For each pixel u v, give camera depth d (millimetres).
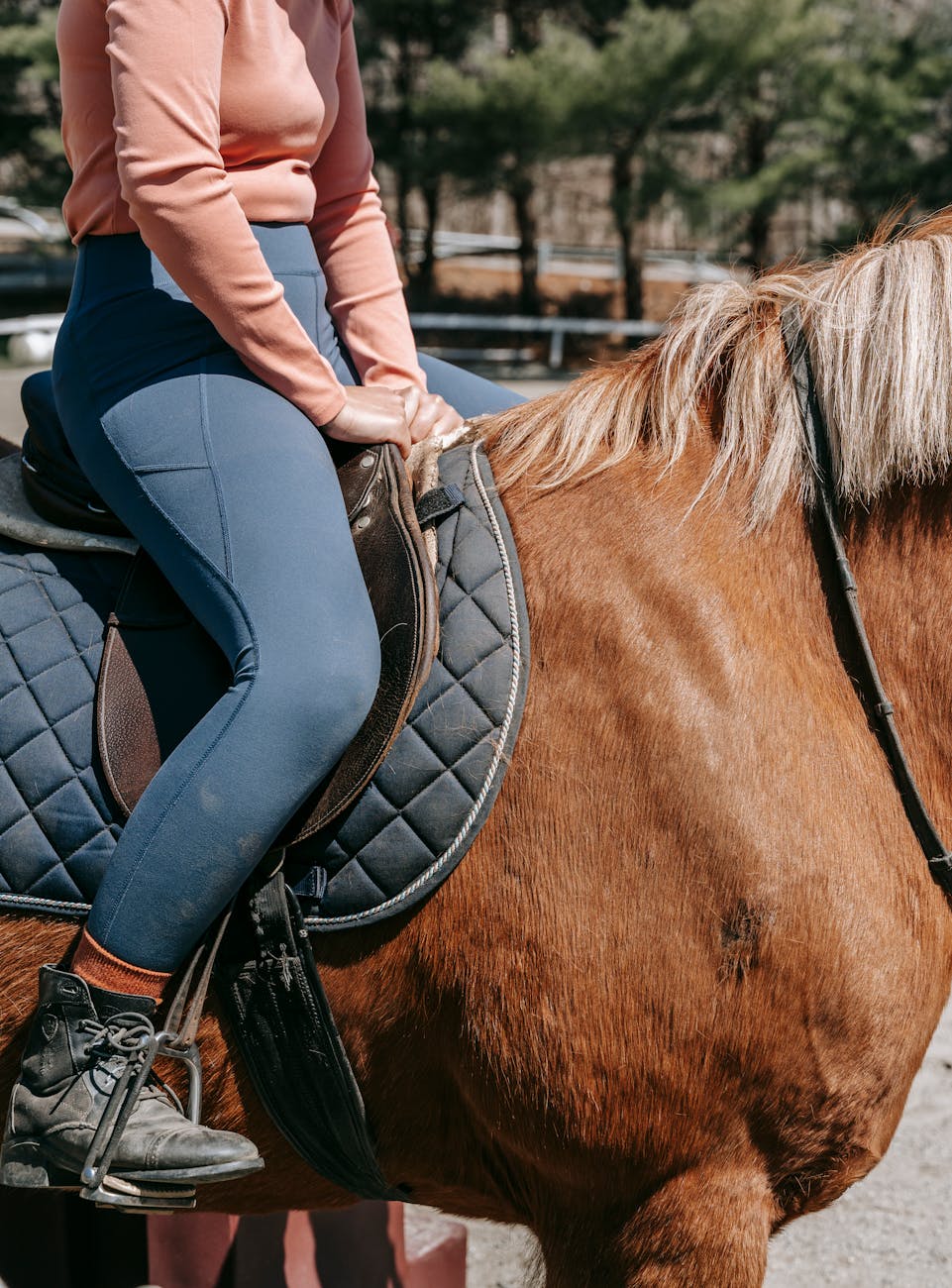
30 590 1423
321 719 1278
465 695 1352
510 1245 2574
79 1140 1310
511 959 1331
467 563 1408
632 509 1412
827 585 1409
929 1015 1393
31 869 1347
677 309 1542
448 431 1591
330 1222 2137
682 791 1311
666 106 14203
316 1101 1398
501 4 16688
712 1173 1363
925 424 1377
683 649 1343
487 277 20141
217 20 1292
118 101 1264
